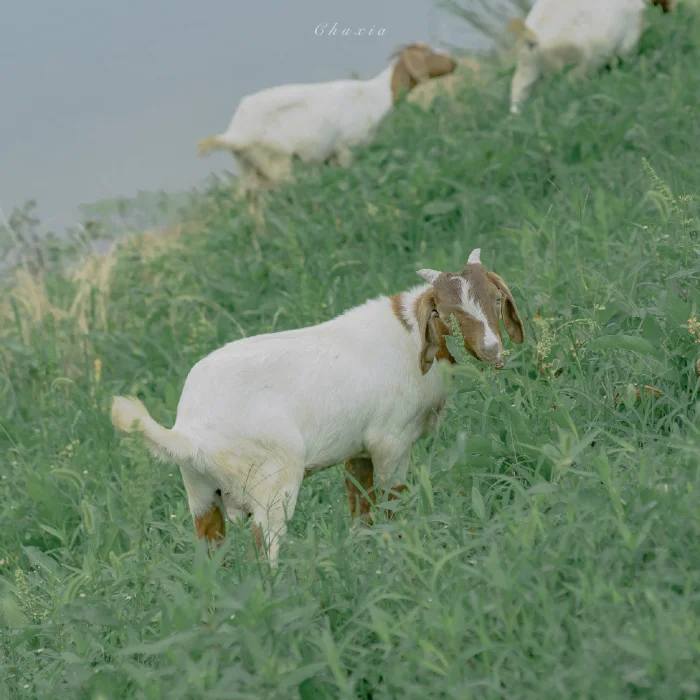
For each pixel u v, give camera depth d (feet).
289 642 17.90
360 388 24.75
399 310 25.68
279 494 23.86
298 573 20.70
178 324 44.39
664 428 24.58
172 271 49.32
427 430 26.81
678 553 18.08
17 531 30.48
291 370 24.26
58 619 22.07
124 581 22.62
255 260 47.03
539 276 33.12
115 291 51.80
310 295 40.11
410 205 46.42
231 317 41.04
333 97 55.98
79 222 60.23
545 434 24.43
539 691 15.58
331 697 17.25
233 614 18.99
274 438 23.72
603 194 37.73
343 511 25.90
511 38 67.97
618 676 15.33
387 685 17.12
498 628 17.24
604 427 24.95
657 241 31.63
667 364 25.53
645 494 19.35
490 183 46.19
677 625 15.23
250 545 23.22
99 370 40.22
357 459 26.84
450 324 24.21
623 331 28.48
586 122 46.68
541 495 19.89
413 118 57.31
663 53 54.24
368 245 45.19
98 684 18.65
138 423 20.94
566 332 28.96
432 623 17.04
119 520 24.14
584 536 18.60
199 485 24.27
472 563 19.93
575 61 54.29
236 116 55.57
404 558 19.69
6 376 42.32
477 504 20.94
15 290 53.36
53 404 39.24
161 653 19.33
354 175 50.62
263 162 55.31
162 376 40.96
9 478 33.86
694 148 42.80
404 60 57.82
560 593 17.79
